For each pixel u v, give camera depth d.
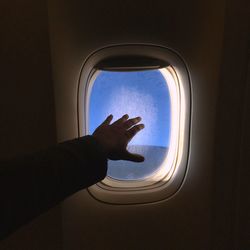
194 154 0.99
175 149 1.02
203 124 0.96
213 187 1.04
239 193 1.06
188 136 0.97
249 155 1.02
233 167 1.03
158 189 1.04
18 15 0.84
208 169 1.01
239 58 0.92
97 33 0.84
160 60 0.90
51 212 1.01
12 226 0.52
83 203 1.00
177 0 0.82
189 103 0.94
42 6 0.83
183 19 0.84
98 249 1.06
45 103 0.91
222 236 1.11
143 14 0.82
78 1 0.81
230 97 0.96
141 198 1.03
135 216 1.04
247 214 1.09
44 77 0.88
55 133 0.93
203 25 0.86
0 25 0.84
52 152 0.57
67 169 0.56
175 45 0.86
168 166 1.05
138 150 1.02
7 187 0.50
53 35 0.85
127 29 0.84
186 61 0.89
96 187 1.02
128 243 1.07
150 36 0.85
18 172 0.52
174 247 1.09
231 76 0.94
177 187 1.03
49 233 1.04
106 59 0.89
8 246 1.06
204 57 0.89
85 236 1.04
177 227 1.07
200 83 0.92
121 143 0.77
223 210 1.08
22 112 0.92
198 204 1.04
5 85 0.89
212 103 0.94
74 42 0.85
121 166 1.04
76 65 0.88
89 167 0.59
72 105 0.91
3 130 0.93
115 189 1.03
